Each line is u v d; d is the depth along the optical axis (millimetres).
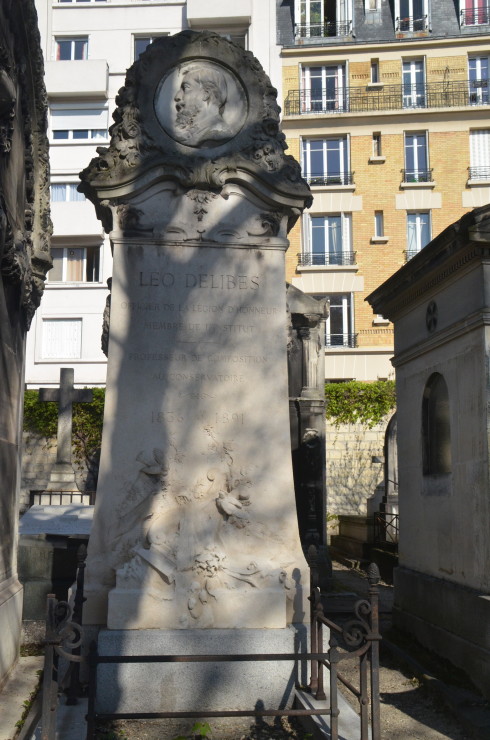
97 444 22422
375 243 29203
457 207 29266
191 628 5961
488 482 6527
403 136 29766
